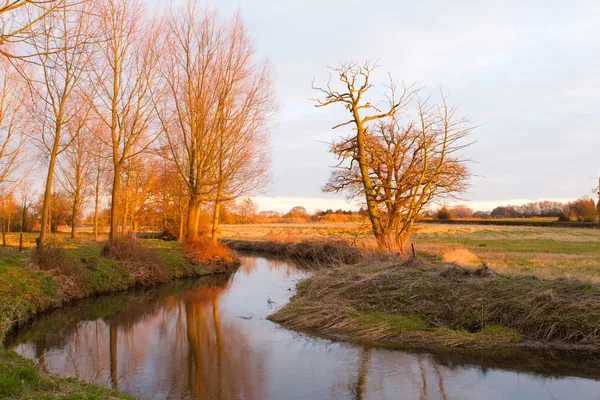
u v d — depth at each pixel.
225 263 26.98
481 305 11.27
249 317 14.39
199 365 9.70
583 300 10.55
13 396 5.47
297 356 10.19
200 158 26.61
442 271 13.65
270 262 31.61
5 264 15.28
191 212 27.42
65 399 5.60
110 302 16.80
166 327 13.20
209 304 16.69
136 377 8.95
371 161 21.31
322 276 15.81
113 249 20.95
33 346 11.06
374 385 8.34
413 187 20.92
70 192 36.44
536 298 10.94
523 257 23.58
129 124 21.94
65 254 17.17
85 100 18.53
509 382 8.26
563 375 8.48
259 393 8.07
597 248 31.25
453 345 10.25
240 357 10.23
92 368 9.45
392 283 13.55
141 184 39.44
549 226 70.00
